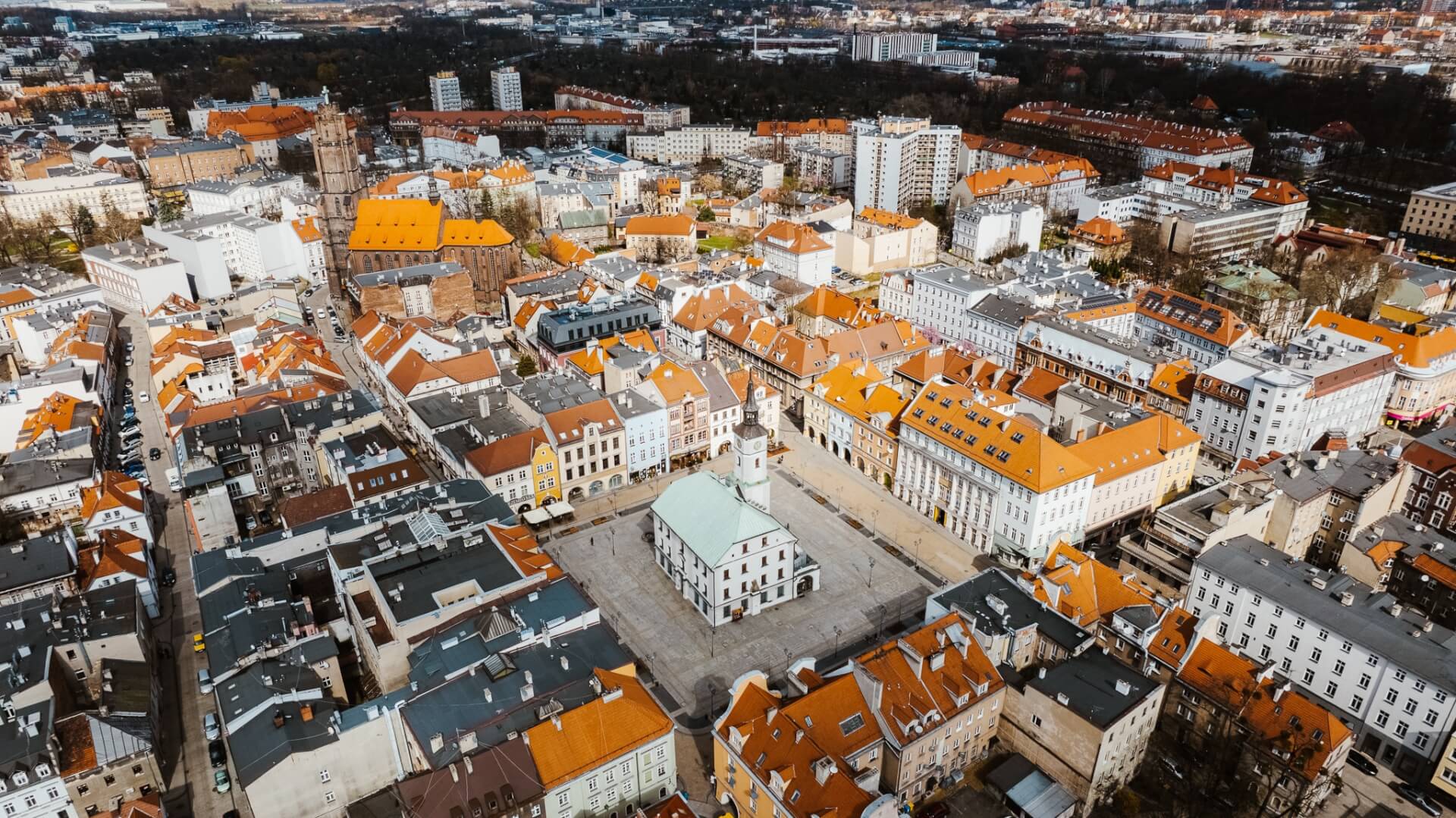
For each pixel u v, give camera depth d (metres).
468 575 128.25
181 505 181.12
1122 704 108.12
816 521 173.50
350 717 108.81
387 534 139.38
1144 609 125.06
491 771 98.75
